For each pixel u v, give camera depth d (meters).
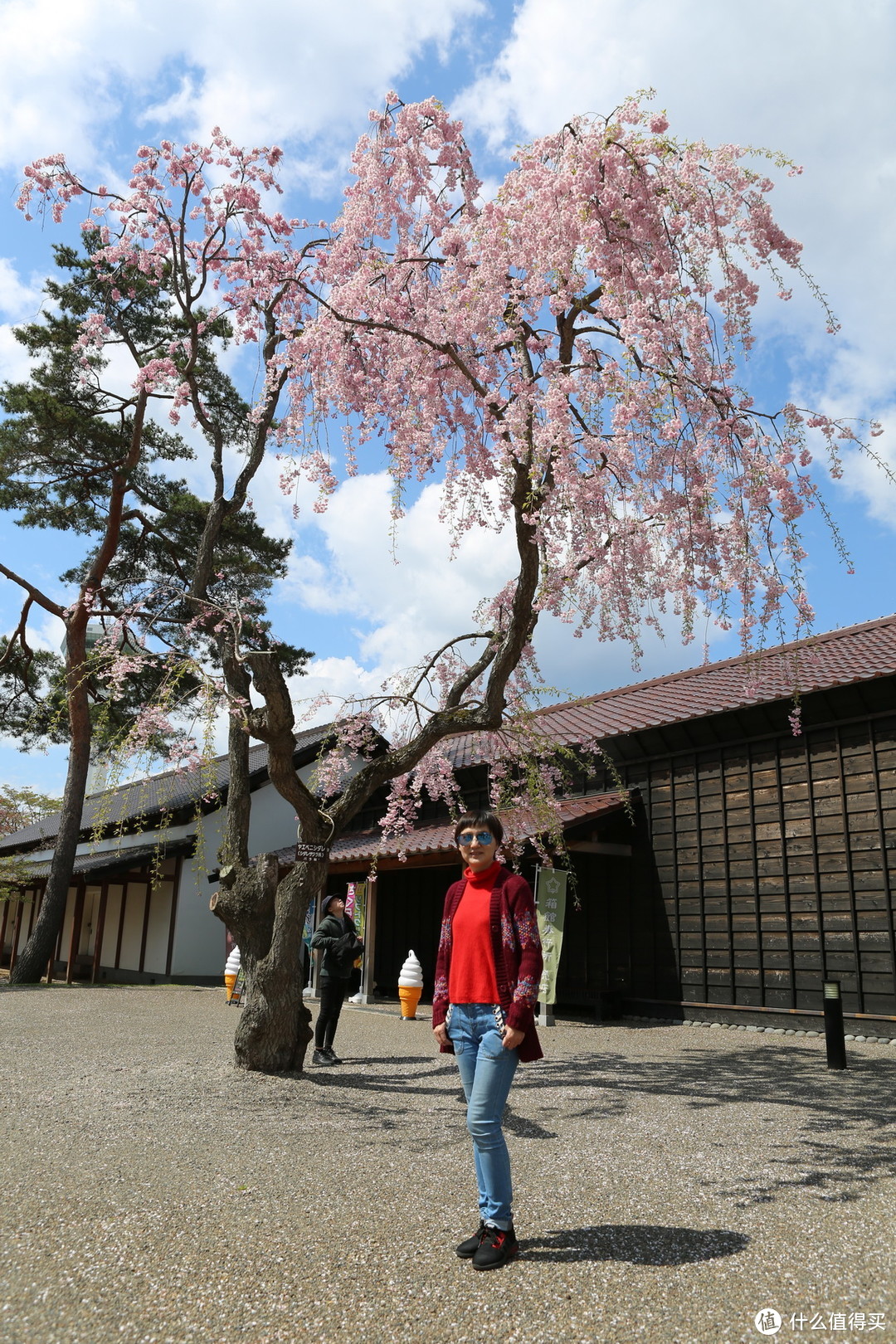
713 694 12.66
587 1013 13.06
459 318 6.31
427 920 16.31
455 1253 3.04
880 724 10.12
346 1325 2.51
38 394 15.39
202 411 9.85
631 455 5.56
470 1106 3.13
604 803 12.51
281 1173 4.12
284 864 17.73
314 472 7.56
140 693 16.34
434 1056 8.46
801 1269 2.90
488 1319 2.54
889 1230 3.28
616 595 6.76
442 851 12.87
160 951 19.73
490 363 7.07
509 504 7.33
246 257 10.31
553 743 8.24
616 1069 7.68
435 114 6.79
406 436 6.98
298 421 7.79
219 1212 3.49
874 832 9.97
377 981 17.19
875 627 12.72
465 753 15.38
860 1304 2.63
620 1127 5.26
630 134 5.66
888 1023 9.46
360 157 6.86
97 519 17.14
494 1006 3.16
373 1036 10.12
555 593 6.33
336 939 7.80
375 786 7.55
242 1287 2.76
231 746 8.48
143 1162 4.30
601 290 6.10
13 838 33.75
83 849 26.23
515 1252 3.02
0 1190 3.78
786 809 10.98
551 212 5.72
